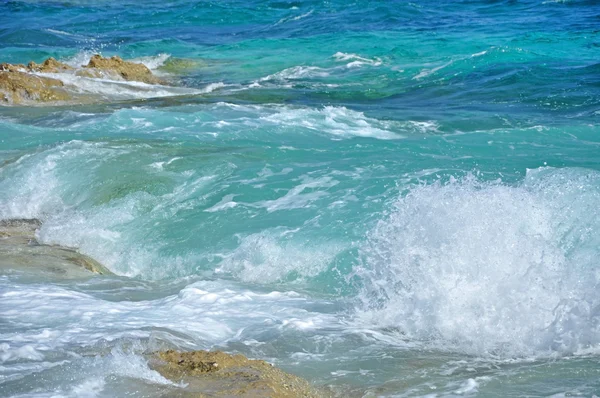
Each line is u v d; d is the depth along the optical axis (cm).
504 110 1622
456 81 1978
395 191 1025
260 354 648
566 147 1240
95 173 1175
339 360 635
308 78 2145
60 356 609
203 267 908
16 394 532
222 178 1125
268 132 1403
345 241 896
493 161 1159
